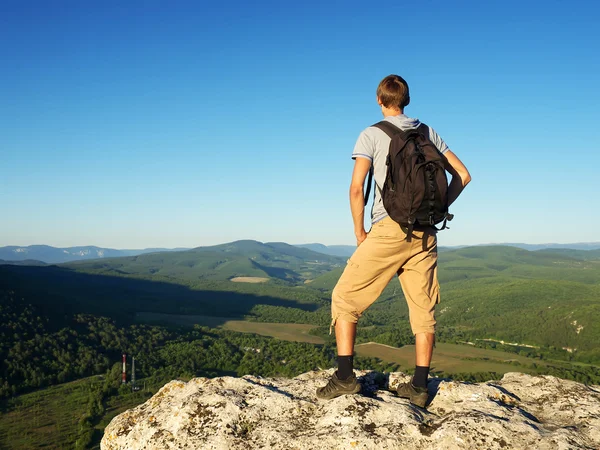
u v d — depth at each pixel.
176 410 4.72
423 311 4.77
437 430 4.01
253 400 4.81
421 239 4.52
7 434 77.50
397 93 4.66
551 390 5.08
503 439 3.83
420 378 4.75
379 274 4.65
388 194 4.32
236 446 4.20
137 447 4.57
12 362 109.31
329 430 4.19
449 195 4.81
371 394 5.05
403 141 4.31
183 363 128.50
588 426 4.13
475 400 4.71
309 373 6.00
